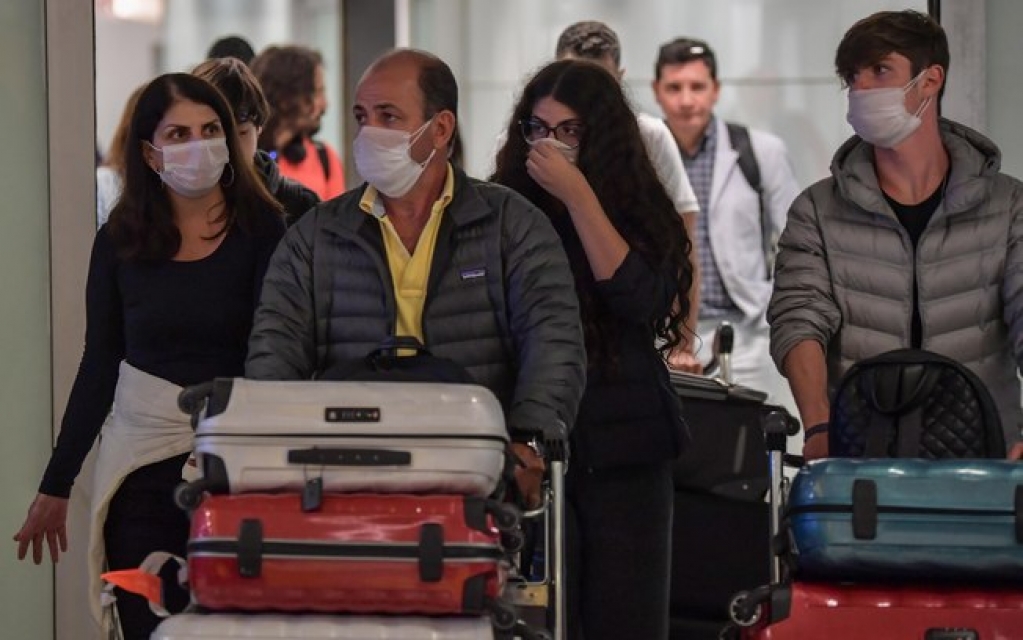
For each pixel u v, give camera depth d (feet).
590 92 25.96
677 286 26.17
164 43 45.91
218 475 20.48
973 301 25.96
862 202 26.08
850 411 23.61
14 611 33.24
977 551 20.99
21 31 33.27
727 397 33.04
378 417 20.40
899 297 26.03
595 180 25.85
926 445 23.25
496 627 20.27
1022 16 33.78
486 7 50.29
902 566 21.12
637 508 25.36
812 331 25.94
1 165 33.19
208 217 26.17
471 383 22.12
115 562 26.05
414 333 23.66
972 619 20.97
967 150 25.94
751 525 32.76
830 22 49.01
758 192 45.68
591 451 25.09
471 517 20.06
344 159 50.42
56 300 33.19
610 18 49.78
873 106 25.67
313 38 49.90
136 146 25.89
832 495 21.22
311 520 20.02
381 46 50.08
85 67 33.32
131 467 25.73
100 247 26.32
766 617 21.27
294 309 23.77
